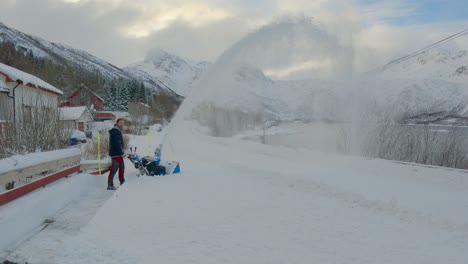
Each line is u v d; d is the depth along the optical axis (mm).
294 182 9109
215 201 7180
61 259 4426
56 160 8289
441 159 22078
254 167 11805
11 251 4812
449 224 5941
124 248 4648
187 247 4715
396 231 5594
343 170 11766
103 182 9969
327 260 4387
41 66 83625
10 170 6059
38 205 6180
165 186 8625
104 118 77500
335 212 6578
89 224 5637
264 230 5461
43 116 12203
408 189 8781
